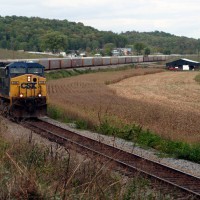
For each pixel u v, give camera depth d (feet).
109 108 105.81
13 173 36.06
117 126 78.64
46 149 50.19
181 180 44.32
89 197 32.24
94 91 162.61
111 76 262.06
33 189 30.83
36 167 41.27
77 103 117.19
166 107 114.83
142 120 88.33
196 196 38.32
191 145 62.18
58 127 80.43
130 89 186.39
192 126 82.07
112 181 38.22
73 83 201.98
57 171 40.60
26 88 93.20
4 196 30.86
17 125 83.56
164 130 74.90
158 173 46.98
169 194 38.42
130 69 361.92
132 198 34.76
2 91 100.01
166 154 60.13
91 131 79.20
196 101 139.54
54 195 30.32
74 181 37.91
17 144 49.93
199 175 48.57
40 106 94.22
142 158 51.75
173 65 402.11
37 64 95.04
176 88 196.54
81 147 59.06
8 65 94.27
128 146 64.90
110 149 59.41
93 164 41.14
